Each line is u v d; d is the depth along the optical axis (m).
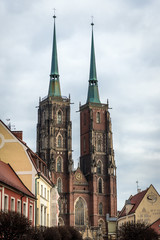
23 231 58.38
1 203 65.75
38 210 91.62
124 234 110.56
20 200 77.19
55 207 108.50
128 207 155.38
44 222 99.38
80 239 107.25
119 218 166.62
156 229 141.88
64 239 95.94
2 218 57.59
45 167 107.56
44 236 78.44
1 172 74.38
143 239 109.00
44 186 99.81
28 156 89.44
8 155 89.50
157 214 146.88
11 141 90.06
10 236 57.34
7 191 69.25
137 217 146.25
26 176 88.38
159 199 148.25
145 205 147.88
